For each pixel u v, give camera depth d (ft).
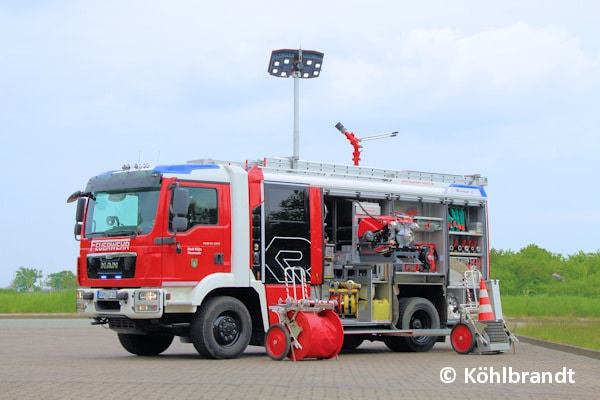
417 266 68.33
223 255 56.70
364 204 65.00
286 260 59.98
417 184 70.64
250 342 59.36
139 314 54.08
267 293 58.44
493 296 68.08
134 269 54.80
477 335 62.13
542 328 87.71
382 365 52.60
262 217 58.90
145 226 54.85
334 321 56.13
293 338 54.70
